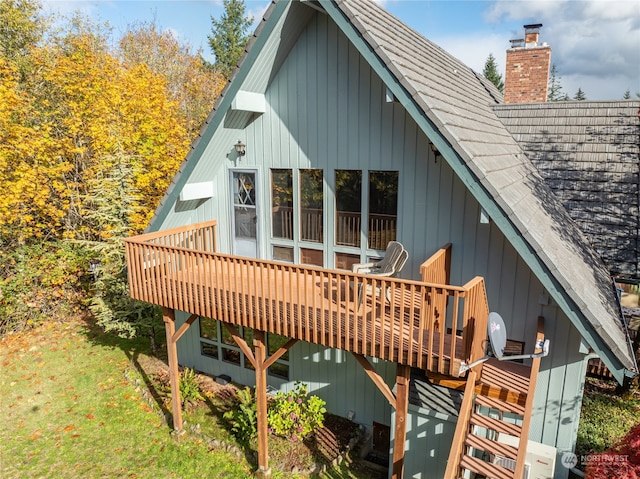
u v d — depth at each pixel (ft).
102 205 42.42
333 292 26.32
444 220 24.59
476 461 18.21
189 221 35.27
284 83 28.60
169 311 27.71
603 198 30.01
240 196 32.58
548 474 22.56
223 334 34.88
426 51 33.22
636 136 32.89
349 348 20.85
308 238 29.96
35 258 47.42
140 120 55.62
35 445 27.78
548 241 20.15
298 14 24.94
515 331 23.39
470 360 18.20
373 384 27.94
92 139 52.75
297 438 26.91
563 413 22.40
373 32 22.07
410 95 20.35
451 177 23.98
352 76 26.08
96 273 46.78
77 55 56.59
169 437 28.48
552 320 22.25
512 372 22.04
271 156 30.22
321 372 29.96
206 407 31.30
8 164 45.27
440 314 21.04
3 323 45.32
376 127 25.85
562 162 33.09
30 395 33.53
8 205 43.86
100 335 44.47
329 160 27.89
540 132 36.01
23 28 59.00
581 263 22.75
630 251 26.91
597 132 34.22
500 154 26.30
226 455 26.48
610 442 26.66
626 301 30.32
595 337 18.35
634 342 30.30
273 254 31.83
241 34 122.83
